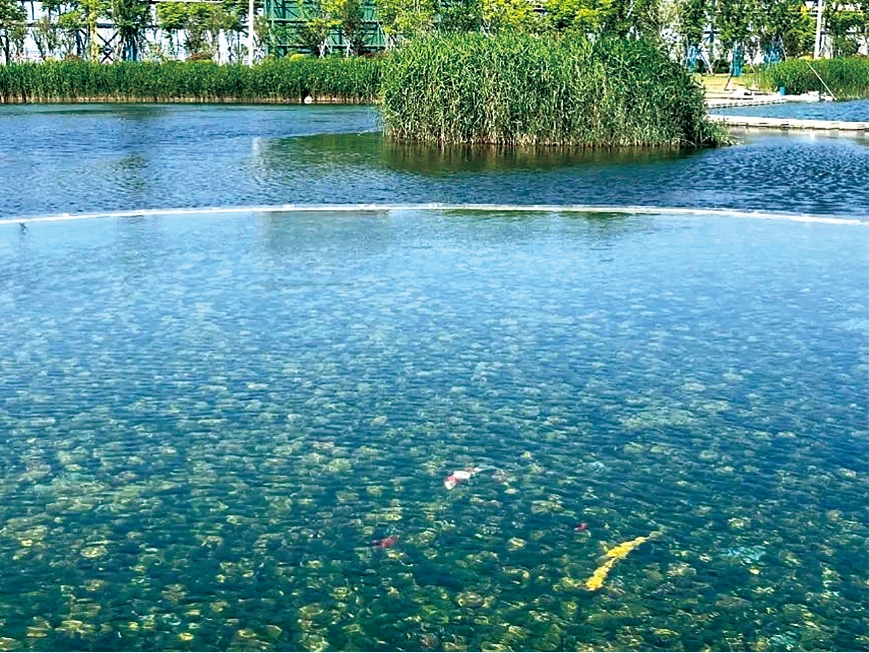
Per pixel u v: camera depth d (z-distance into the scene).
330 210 11.14
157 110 29.34
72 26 43.66
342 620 3.64
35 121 24.56
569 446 5.04
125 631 3.58
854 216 11.42
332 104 33.62
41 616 3.66
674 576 3.92
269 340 6.56
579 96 18.36
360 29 44.88
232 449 5.00
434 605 3.74
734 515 4.39
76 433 5.17
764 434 5.19
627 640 3.54
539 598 3.78
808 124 22.55
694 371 6.04
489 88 18.59
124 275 8.14
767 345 6.49
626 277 8.12
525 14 39.66
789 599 3.78
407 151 17.88
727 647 3.51
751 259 8.78
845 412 5.46
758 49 45.75
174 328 6.80
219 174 14.77
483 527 4.28
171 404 5.54
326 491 4.58
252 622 3.63
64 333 6.70
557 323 6.92
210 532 4.23
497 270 8.33
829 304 7.37
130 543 4.14
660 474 4.75
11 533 4.20
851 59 37.41
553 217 10.83
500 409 5.48
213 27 45.16
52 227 10.05
